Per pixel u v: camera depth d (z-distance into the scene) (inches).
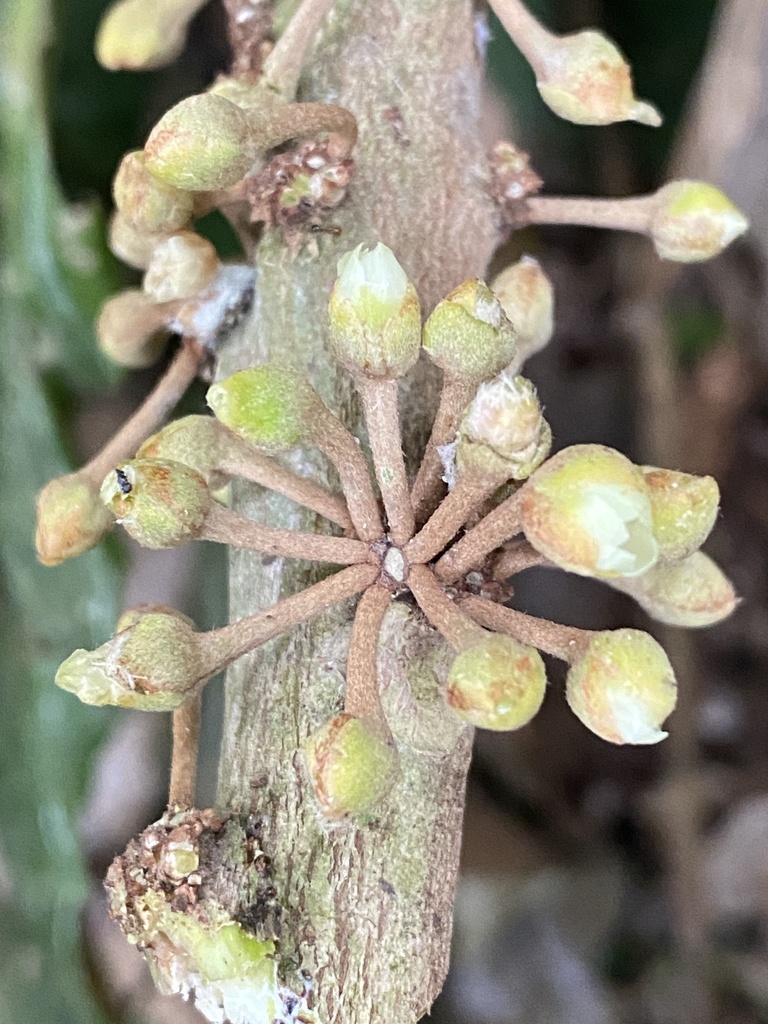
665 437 12.3
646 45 11.4
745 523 12.9
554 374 12.9
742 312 12.2
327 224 5.3
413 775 4.9
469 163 5.7
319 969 4.8
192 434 4.7
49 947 8.7
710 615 5.3
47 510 5.5
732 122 10.3
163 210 5.2
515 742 12.6
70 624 8.9
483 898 12.1
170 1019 10.0
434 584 4.5
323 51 5.6
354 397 5.2
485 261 5.7
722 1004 12.1
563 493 4.1
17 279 9.3
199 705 5.2
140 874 4.7
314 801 4.9
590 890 12.5
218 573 9.7
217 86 5.8
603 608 12.5
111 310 6.0
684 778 12.3
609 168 11.9
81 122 10.2
